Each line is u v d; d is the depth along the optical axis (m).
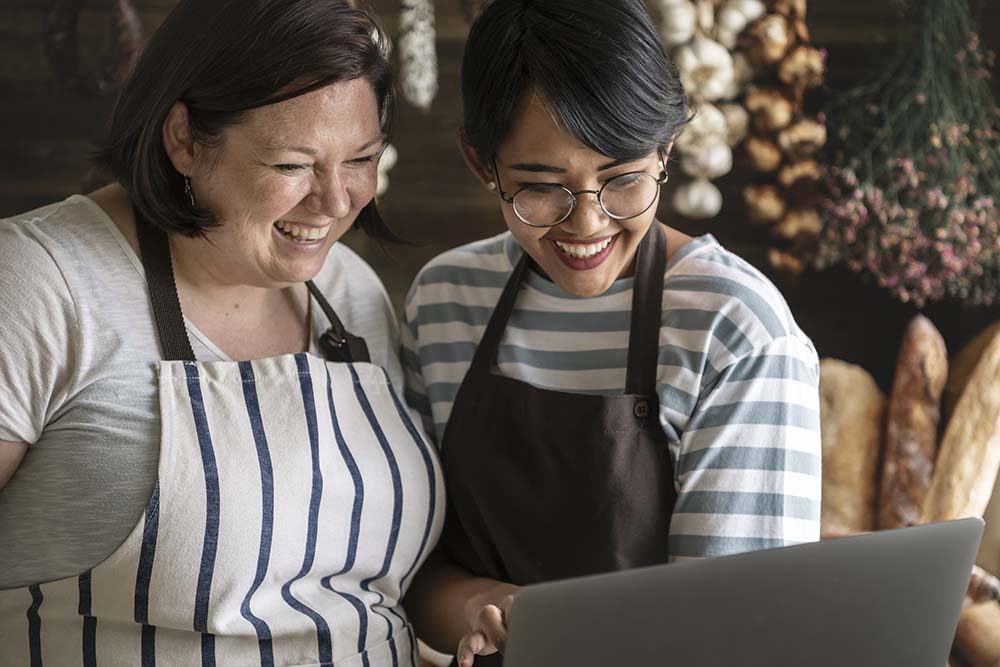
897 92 2.29
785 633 0.90
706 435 1.18
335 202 1.13
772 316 1.19
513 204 1.15
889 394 2.47
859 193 2.19
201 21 1.10
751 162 2.26
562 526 1.24
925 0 2.26
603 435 1.21
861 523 2.21
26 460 1.15
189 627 1.14
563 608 0.84
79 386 1.13
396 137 2.45
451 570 1.37
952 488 2.11
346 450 1.23
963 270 2.22
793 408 1.17
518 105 1.10
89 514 1.12
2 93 2.41
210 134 1.10
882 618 0.93
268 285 1.20
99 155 1.18
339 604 1.22
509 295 1.31
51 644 1.15
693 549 1.18
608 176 1.12
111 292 1.16
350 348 1.32
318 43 1.08
